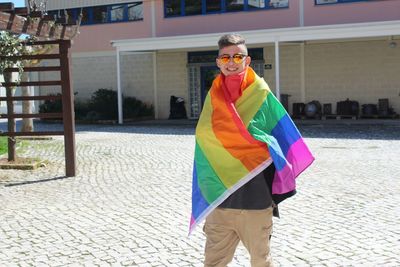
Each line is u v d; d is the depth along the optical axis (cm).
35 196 843
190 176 987
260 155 343
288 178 344
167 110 2527
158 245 569
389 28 1830
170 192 847
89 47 2623
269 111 349
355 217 664
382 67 2164
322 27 1897
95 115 2380
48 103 2588
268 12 2269
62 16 1026
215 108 346
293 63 2292
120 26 2552
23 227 656
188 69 2477
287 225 634
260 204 345
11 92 1116
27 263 521
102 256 537
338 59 2223
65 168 1038
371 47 2172
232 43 341
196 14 2395
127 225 654
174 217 688
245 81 349
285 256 524
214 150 345
